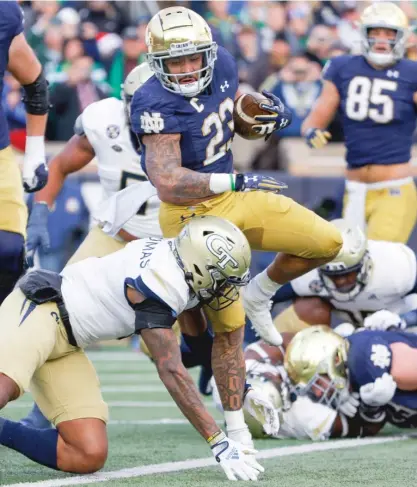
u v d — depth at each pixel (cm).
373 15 1917
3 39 1356
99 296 1102
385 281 1539
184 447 1395
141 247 1104
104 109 1575
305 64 2936
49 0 3077
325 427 1423
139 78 1477
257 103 1231
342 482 1088
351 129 1950
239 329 1183
